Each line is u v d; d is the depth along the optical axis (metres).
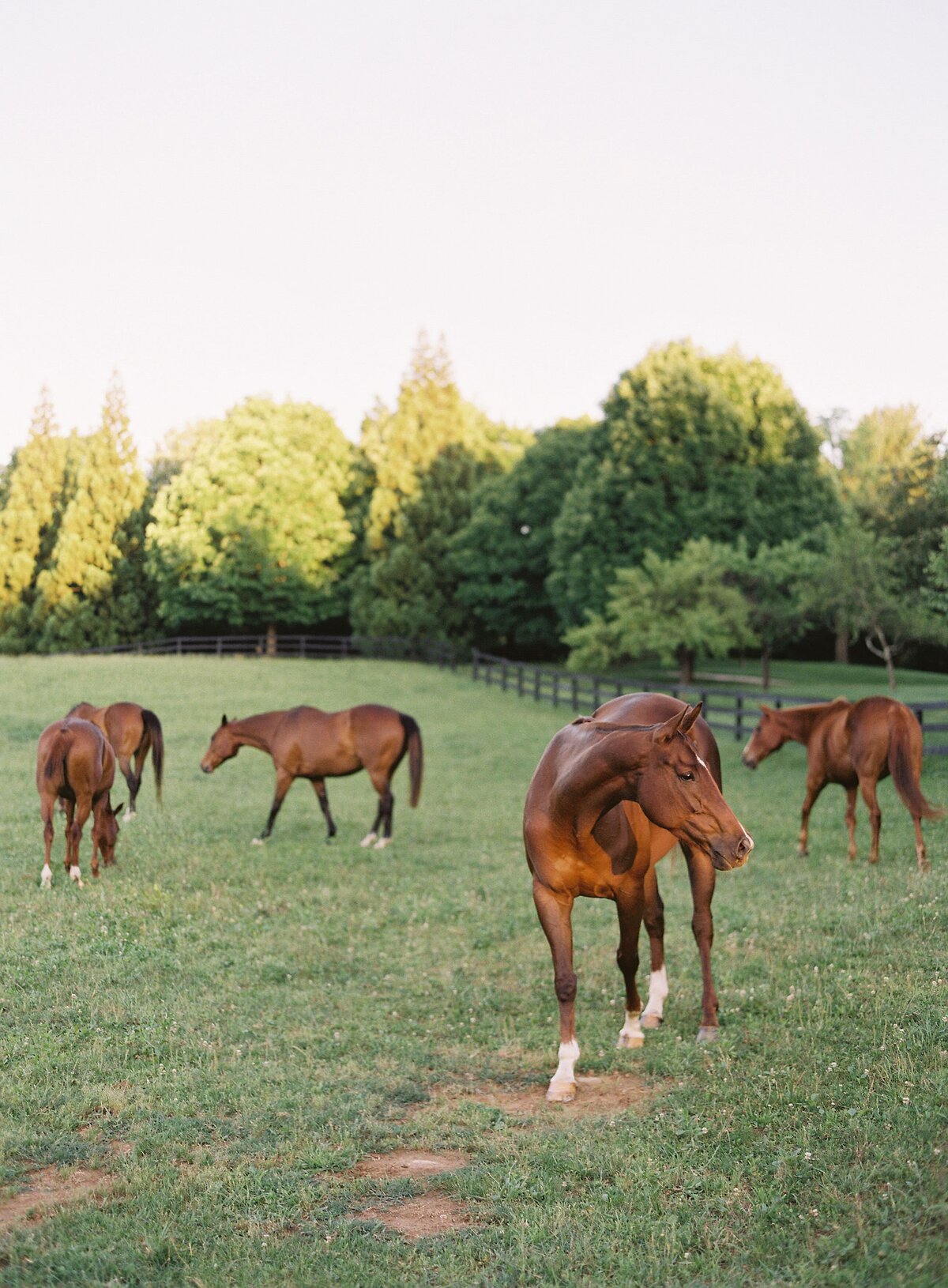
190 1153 5.10
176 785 18.23
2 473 64.31
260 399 52.56
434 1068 6.36
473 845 13.80
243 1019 7.12
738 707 22.56
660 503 36.03
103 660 36.72
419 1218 4.48
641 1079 6.09
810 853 12.31
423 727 26.72
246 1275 3.95
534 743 24.16
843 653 46.34
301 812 16.28
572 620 39.75
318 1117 5.50
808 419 38.53
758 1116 5.15
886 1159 4.49
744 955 8.33
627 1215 4.35
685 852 6.74
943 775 16.83
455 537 49.03
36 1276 3.94
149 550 52.31
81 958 8.17
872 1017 6.34
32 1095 5.68
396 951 8.93
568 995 6.02
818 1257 3.89
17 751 20.14
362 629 52.53
